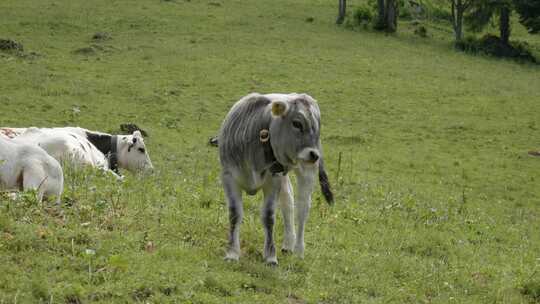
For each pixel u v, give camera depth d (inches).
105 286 261.1
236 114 320.8
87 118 994.1
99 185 434.9
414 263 374.6
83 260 279.4
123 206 369.7
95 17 1672.0
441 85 1418.6
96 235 309.9
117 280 268.1
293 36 1704.0
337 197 609.9
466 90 1401.3
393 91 1334.9
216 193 475.5
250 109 318.0
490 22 2283.5
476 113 1248.2
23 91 1078.4
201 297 267.7
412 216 527.8
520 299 337.4
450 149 1042.1
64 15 1651.1
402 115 1198.9
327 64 1476.4
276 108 297.4
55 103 1038.4
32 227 300.7
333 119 1143.0
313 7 2075.5
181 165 771.4
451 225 524.7
